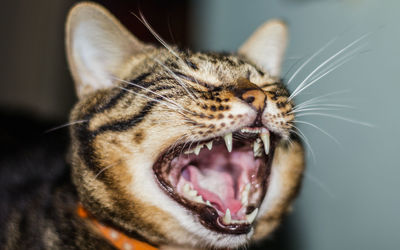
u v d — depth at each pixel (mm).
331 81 571
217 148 454
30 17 881
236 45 677
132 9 790
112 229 416
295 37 607
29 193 470
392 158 552
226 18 687
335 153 583
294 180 434
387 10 546
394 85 546
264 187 418
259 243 475
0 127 648
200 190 438
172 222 400
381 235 564
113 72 434
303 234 613
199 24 736
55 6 871
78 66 423
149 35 796
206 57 434
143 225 401
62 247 410
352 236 583
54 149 583
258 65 452
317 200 602
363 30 560
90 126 404
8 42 889
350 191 580
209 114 389
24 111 758
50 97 888
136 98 400
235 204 424
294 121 416
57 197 439
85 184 402
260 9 645
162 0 800
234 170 463
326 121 581
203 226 397
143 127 393
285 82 505
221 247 398
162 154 399
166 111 394
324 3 585
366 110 562
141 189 394
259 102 391
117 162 392
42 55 886
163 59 429
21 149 592
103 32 426
